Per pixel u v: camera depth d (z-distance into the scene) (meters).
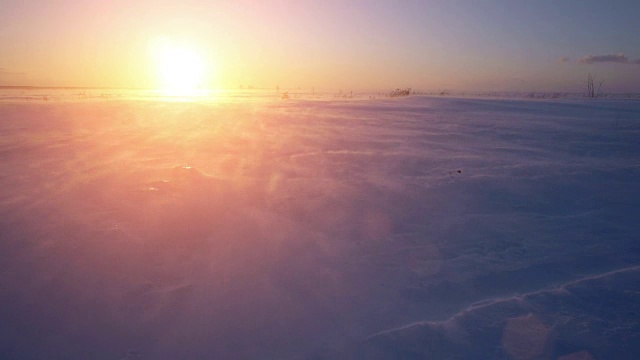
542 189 7.46
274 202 6.89
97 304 4.22
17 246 5.32
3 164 9.42
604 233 5.77
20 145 11.64
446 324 3.86
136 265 4.91
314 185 7.78
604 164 9.10
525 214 6.43
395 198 7.06
